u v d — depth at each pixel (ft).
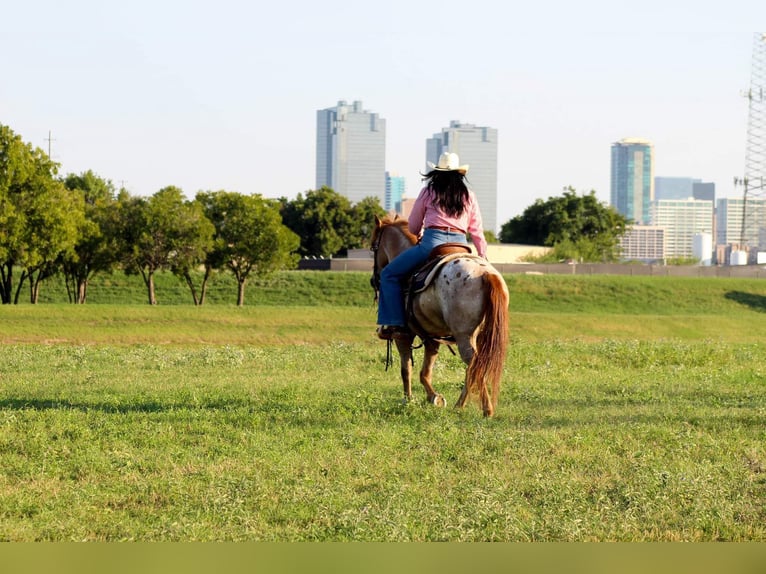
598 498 25.81
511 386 53.01
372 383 55.16
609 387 53.67
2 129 154.20
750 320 128.67
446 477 28.30
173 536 22.29
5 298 172.45
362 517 23.59
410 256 41.39
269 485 27.12
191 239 185.78
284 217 365.40
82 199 185.68
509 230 391.65
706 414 41.45
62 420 37.45
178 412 39.81
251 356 78.07
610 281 224.94
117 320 115.44
